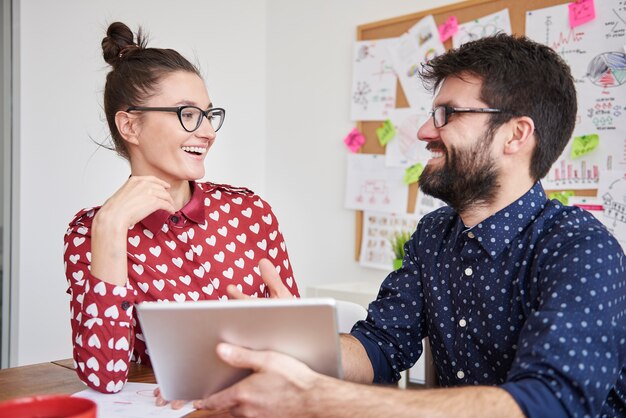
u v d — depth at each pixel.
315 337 0.89
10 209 3.05
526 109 1.12
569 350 0.93
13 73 3.02
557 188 2.66
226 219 1.66
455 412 0.87
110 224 1.30
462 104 1.15
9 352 3.06
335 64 3.62
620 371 1.04
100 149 3.29
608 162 2.50
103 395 1.21
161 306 0.88
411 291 1.34
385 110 3.36
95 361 1.22
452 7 3.02
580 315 0.96
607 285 0.99
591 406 0.93
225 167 3.86
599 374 0.94
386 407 0.87
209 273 1.57
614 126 2.48
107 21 3.30
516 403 0.88
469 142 1.14
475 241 1.20
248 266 1.64
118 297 1.26
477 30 2.92
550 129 1.15
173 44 3.58
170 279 1.51
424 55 3.16
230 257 1.62
